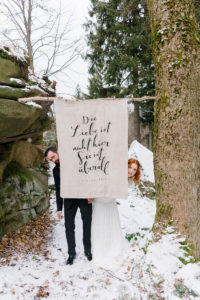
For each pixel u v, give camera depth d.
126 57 11.79
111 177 2.76
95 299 2.46
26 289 2.60
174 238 2.98
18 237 3.88
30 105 3.69
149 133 18.03
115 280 2.78
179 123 2.98
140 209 5.60
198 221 3.07
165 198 3.13
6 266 3.04
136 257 3.13
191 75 2.98
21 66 3.63
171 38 2.99
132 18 12.85
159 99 3.14
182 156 3.00
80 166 2.80
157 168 3.21
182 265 2.77
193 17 3.08
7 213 4.04
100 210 3.25
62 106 2.80
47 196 5.52
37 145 6.33
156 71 3.20
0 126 3.41
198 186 3.10
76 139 2.80
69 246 3.25
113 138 2.76
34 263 3.20
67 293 2.56
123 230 4.34
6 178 4.39
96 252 3.17
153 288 2.59
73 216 3.31
